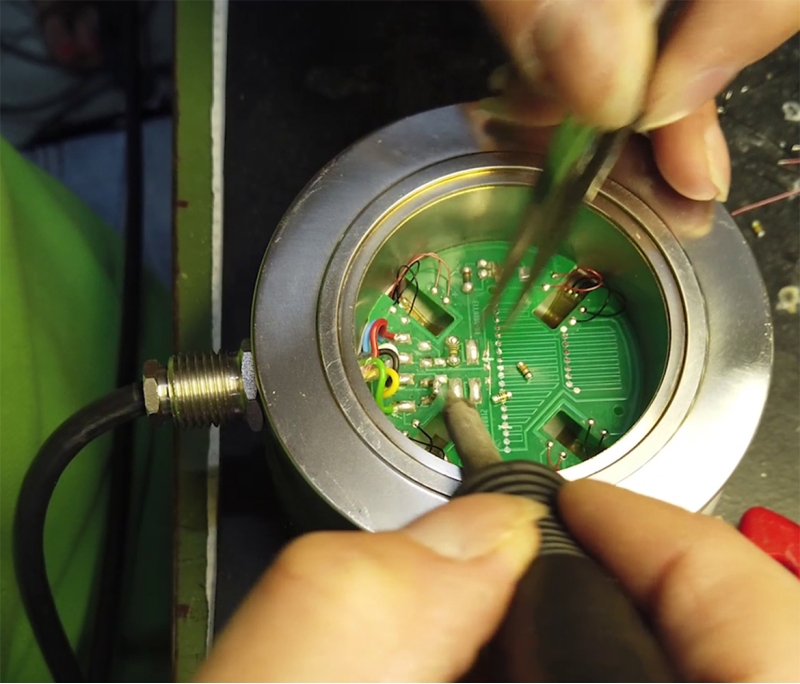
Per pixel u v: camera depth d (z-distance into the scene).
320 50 0.72
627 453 0.51
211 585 0.58
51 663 0.56
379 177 0.57
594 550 0.41
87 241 0.77
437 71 0.71
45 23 1.14
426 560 0.38
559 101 0.54
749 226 0.66
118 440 0.71
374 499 0.49
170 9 1.15
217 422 0.54
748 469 0.60
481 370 0.59
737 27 0.51
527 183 0.57
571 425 0.59
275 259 0.54
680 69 0.52
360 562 0.37
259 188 0.68
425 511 0.48
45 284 0.64
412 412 0.58
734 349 0.54
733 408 0.52
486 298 0.62
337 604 0.36
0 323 0.54
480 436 0.50
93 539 0.70
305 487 0.51
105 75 1.19
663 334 0.55
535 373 0.60
